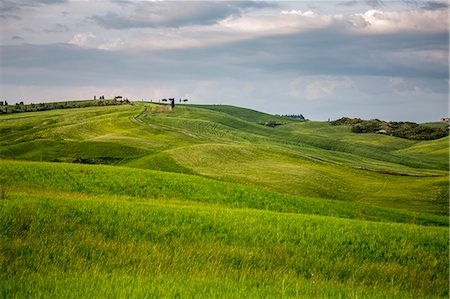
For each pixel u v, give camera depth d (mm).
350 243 23750
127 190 40750
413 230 27125
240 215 27766
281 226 25672
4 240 19844
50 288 15102
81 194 37500
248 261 19969
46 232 21031
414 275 20156
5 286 15102
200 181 46219
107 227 22469
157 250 20203
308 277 19266
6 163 46219
